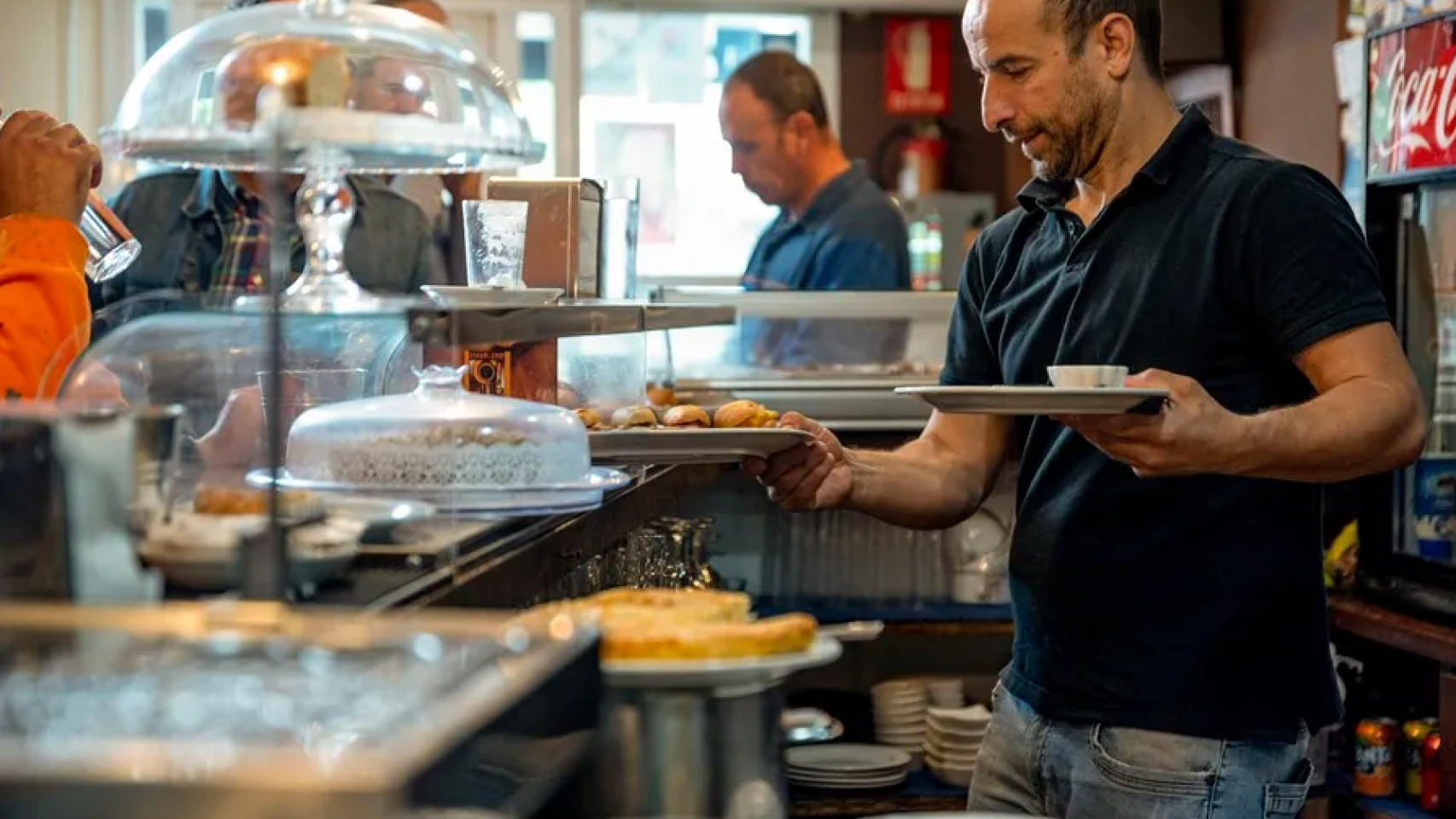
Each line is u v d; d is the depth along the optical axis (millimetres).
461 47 1755
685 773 1226
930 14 6273
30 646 1052
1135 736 2188
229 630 1074
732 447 2150
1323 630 2229
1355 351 2084
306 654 1038
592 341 2453
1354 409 2006
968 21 2312
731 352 3736
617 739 1225
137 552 1251
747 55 6230
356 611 1251
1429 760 3287
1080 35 2225
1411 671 3629
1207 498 2170
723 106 4656
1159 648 2184
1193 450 1924
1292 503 2178
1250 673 2168
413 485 1651
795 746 3645
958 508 2479
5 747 861
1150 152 2273
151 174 3307
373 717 915
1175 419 1909
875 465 2416
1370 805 3389
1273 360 2207
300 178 2113
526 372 2125
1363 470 2041
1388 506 3342
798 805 3506
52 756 844
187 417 1542
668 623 1305
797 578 3797
